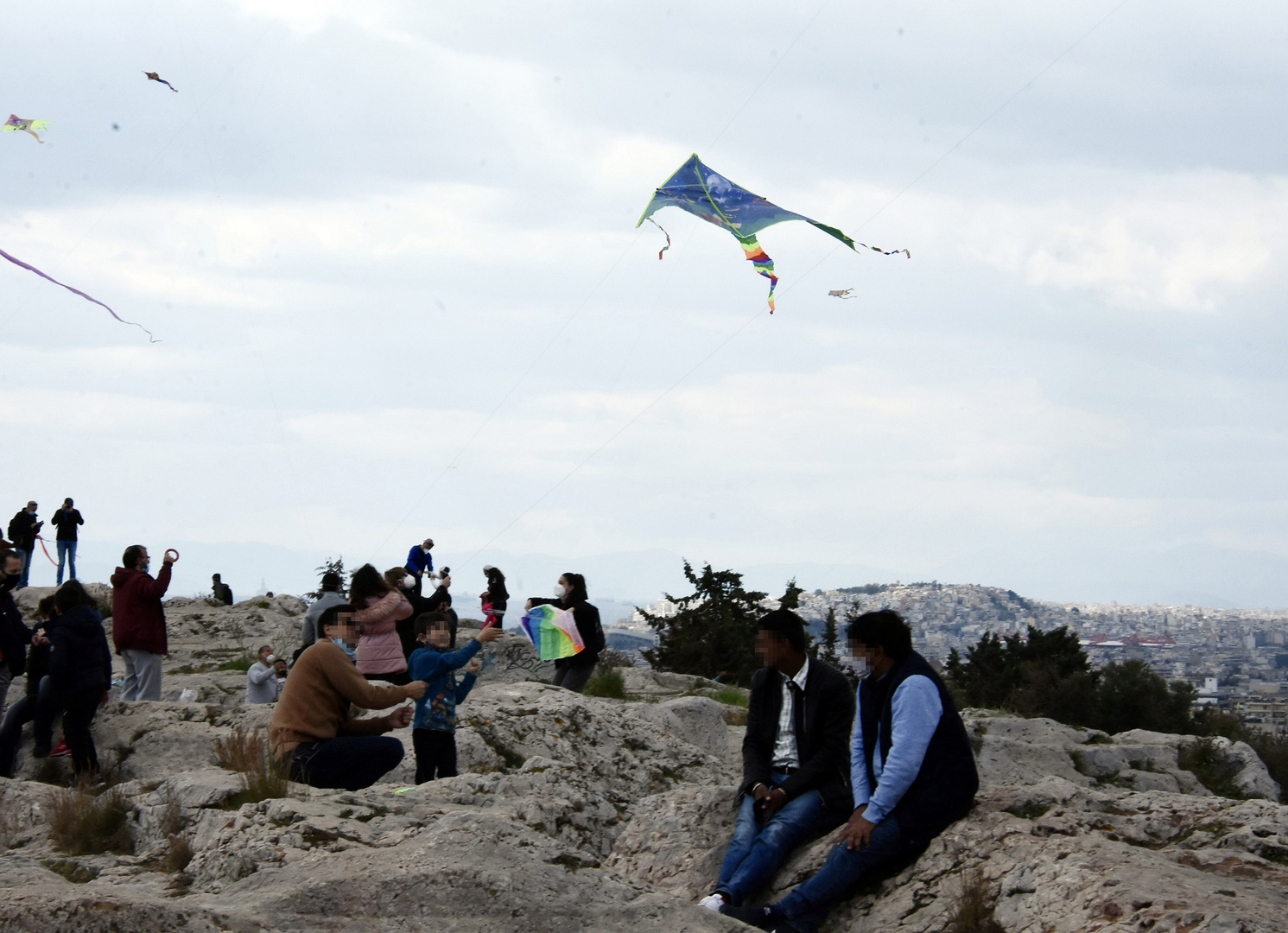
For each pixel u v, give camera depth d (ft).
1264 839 19.65
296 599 92.02
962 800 19.97
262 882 17.33
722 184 46.03
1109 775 52.31
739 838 21.62
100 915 13.99
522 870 17.06
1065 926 16.55
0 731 34.55
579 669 46.57
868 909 19.36
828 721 21.94
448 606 55.42
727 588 106.11
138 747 34.53
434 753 28.45
